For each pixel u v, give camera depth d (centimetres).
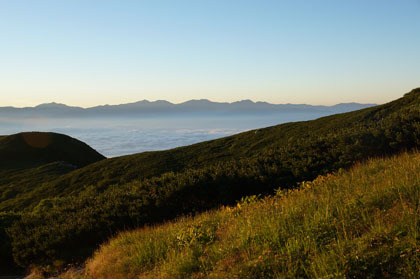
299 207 759
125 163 4425
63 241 1357
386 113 4131
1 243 1543
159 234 1050
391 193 636
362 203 630
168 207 1580
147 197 1638
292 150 1966
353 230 542
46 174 5116
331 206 683
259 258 525
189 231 863
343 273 410
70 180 4191
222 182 1588
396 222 505
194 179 1656
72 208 1848
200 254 691
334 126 4294
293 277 450
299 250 528
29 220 1730
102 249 1161
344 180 1000
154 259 802
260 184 1579
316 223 602
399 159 1117
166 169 3984
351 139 1761
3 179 5112
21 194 4122
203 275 577
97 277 868
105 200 1812
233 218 922
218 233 829
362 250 453
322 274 428
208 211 1450
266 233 640
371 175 965
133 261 837
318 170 1559
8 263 1468
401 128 1661
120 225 1473
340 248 472
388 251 435
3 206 3691
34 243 1420
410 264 391
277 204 875
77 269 1127
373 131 1730
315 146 1881
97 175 4131
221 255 622
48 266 1267
